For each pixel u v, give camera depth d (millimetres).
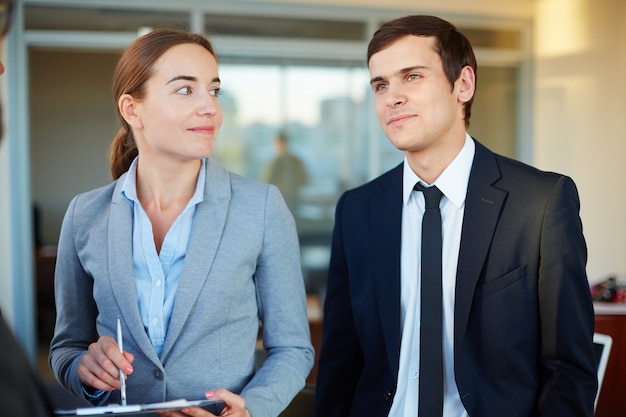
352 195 1880
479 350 1597
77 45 5027
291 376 1502
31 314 4996
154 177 1513
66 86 5074
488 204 1632
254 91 5461
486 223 1620
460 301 1599
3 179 4883
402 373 1679
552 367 1572
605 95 5176
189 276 1444
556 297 1554
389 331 1688
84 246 1552
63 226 1604
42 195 5121
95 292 1515
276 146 5574
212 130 1468
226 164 5508
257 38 5383
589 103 5336
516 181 1646
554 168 5723
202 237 1471
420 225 1720
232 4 5289
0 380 804
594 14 5246
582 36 5371
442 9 5688
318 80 5562
